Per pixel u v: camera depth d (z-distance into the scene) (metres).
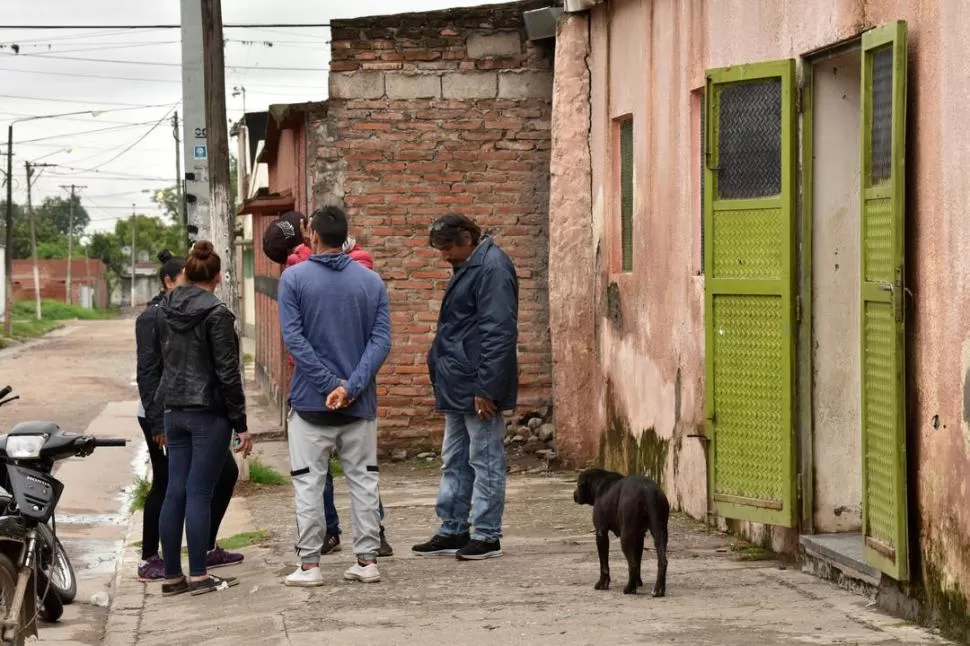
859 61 7.68
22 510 6.45
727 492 8.33
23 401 24.72
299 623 6.85
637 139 11.30
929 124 6.23
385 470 13.59
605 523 7.29
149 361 8.56
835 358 7.90
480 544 8.46
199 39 13.36
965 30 5.88
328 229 7.74
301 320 7.66
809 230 7.85
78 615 8.37
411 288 14.07
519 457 13.90
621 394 11.90
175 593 8.14
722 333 8.30
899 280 6.39
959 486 5.95
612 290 12.23
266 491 12.46
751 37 8.61
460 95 14.08
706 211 8.37
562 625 6.50
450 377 8.38
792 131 7.81
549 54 14.12
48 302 85.31
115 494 13.93
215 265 8.12
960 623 5.95
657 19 10.68
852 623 6.38
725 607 6.80
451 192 14.09
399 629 6.60
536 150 14.14
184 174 13.41
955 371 5.98
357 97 13.99
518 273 14.16
